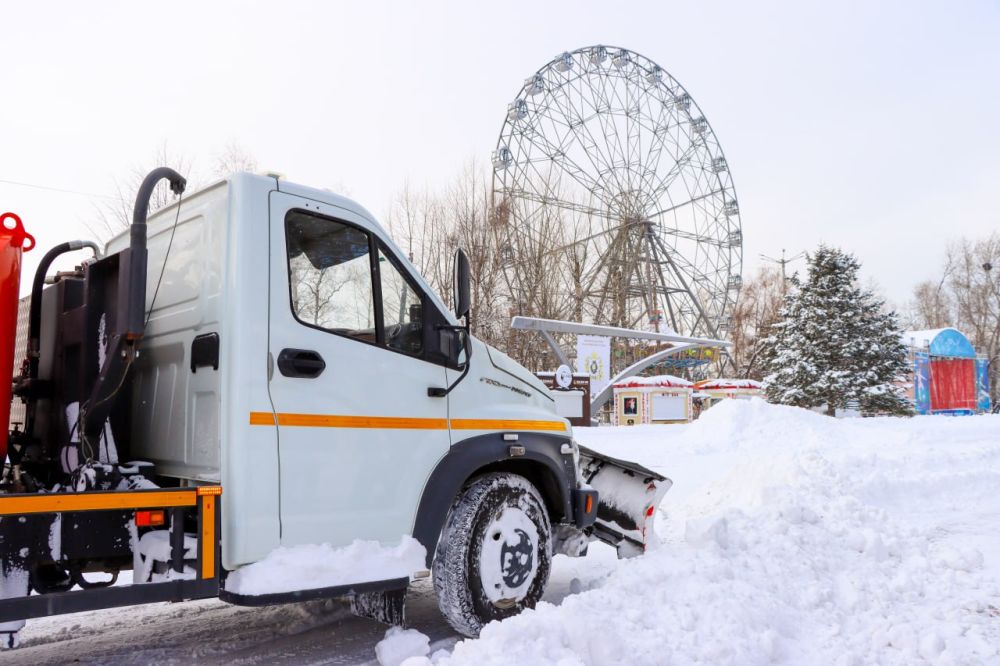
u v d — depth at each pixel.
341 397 3.81
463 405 4.41
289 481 3.57
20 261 3.60
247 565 3.42
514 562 4.43
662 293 44.56
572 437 5.19
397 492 3.99
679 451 15.98
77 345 4.00
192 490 3.34
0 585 2.91
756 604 4.43
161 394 3.98
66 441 3.93
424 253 32.16
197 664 4.00
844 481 9.02
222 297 3.60
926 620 4.54
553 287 35.00
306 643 4.37
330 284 3.90
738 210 47.91
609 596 4.25
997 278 60.56
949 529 7.75
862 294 33.75
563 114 39.91
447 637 4.50
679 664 3.66
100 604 3.08
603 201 39.81
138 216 3.56
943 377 42.00
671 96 46.53
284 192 3.79
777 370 34.84
